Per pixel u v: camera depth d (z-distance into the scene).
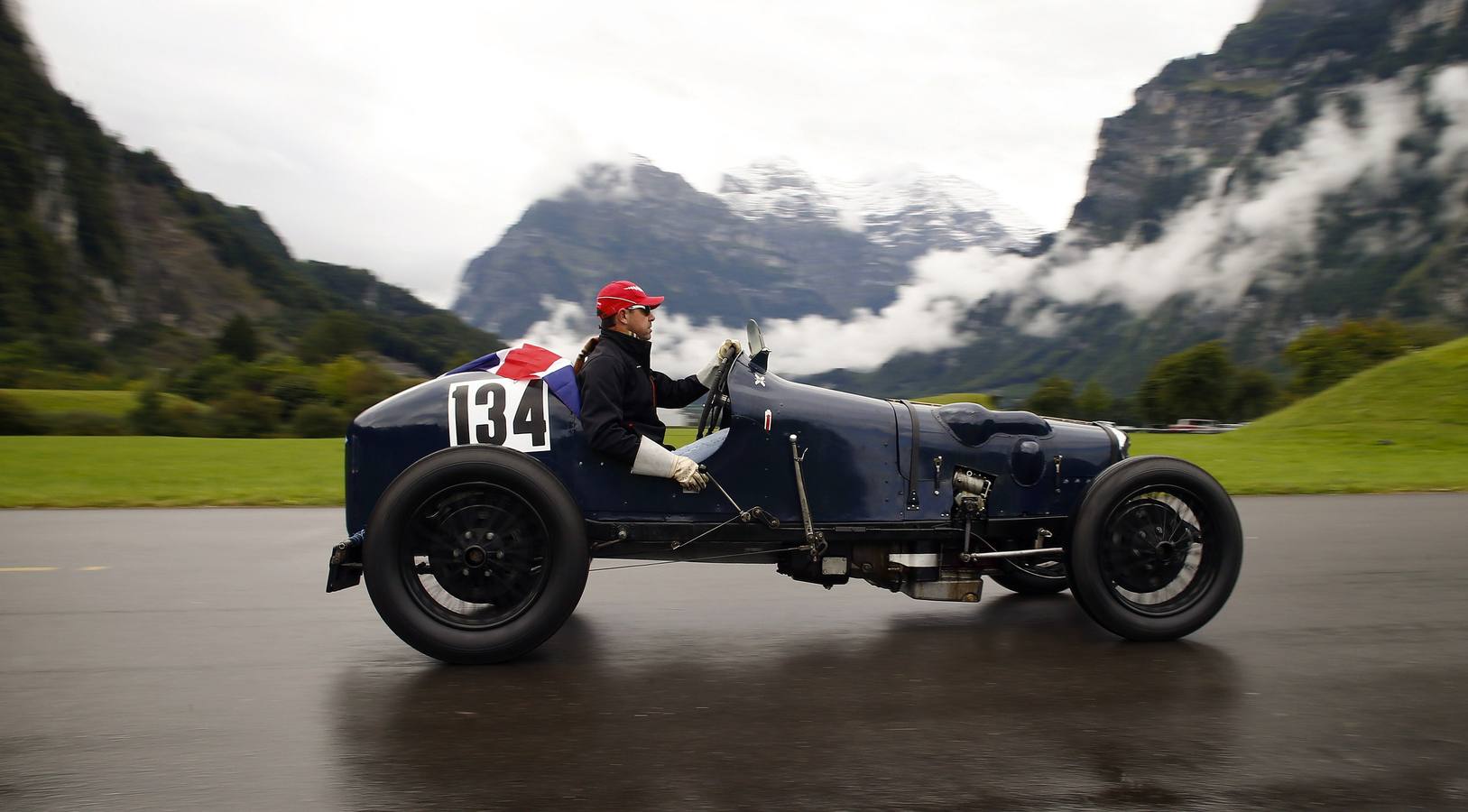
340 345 122.81
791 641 4.46
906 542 4.47
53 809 2.72
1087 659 4.18
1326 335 130.75
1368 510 9.55
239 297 182.75
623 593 5.50
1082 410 152.00
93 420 62.03
